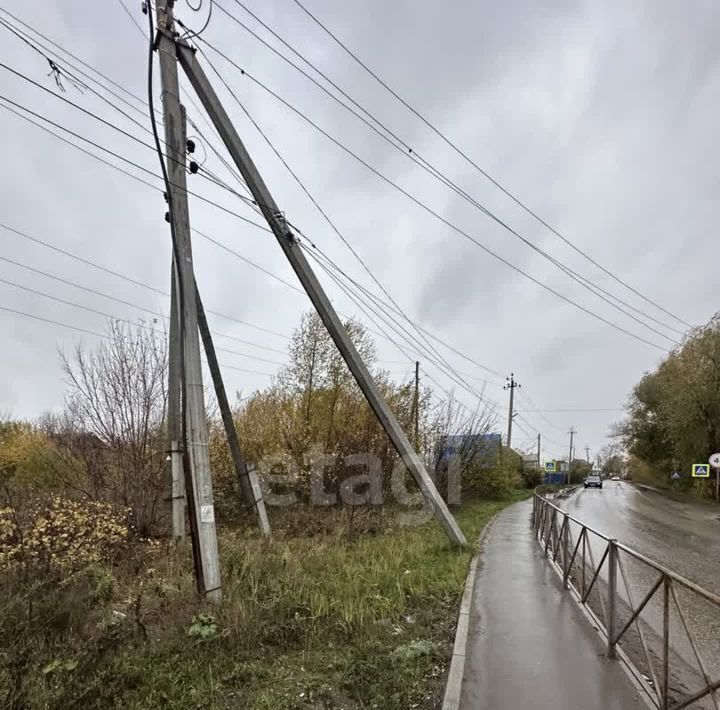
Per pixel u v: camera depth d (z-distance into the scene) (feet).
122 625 15.28
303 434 49.75
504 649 16.39
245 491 35.99
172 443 28.37
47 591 16.44
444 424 65.00
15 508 21.33
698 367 100.53
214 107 27.25
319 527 38.09
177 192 23.03
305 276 31.63
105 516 24.45
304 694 12.92
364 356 59.26
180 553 25.00
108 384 32.27
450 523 34.50
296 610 18.81
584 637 17.62
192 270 22.81
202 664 14.12
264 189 29.22
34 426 63.16
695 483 115.96
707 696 13.07
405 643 16.71
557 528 31.55
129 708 11.68
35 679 11.72
